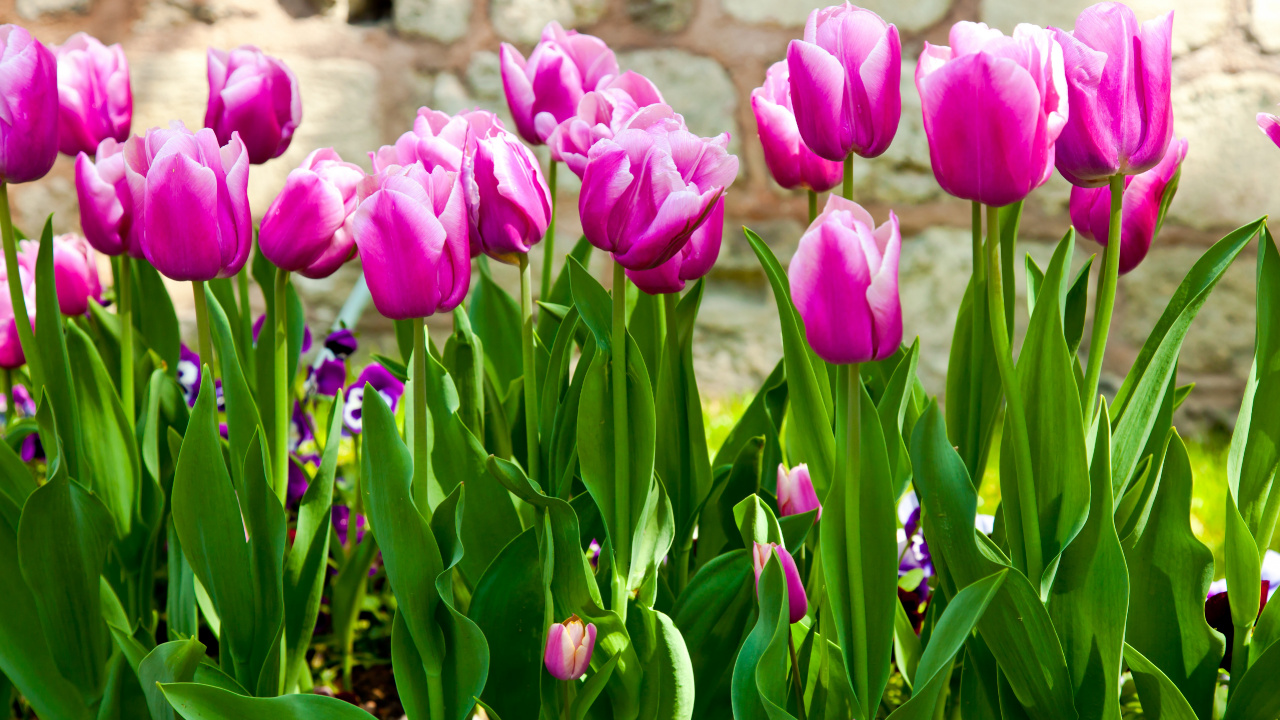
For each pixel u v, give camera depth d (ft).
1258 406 4.05
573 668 3.90
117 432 4.37
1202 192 9.32
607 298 4.21
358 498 5.04
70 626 4.13
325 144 9.49
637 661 3.99
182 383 5.37
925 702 3.79
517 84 4.58
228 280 4.60
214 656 4.94
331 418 4.24
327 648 5.12
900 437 4.06
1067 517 3.87
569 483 4.17
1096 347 3.93
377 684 5.00
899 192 9.62
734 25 9.39
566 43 4.64
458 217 3.86
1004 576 3.72
